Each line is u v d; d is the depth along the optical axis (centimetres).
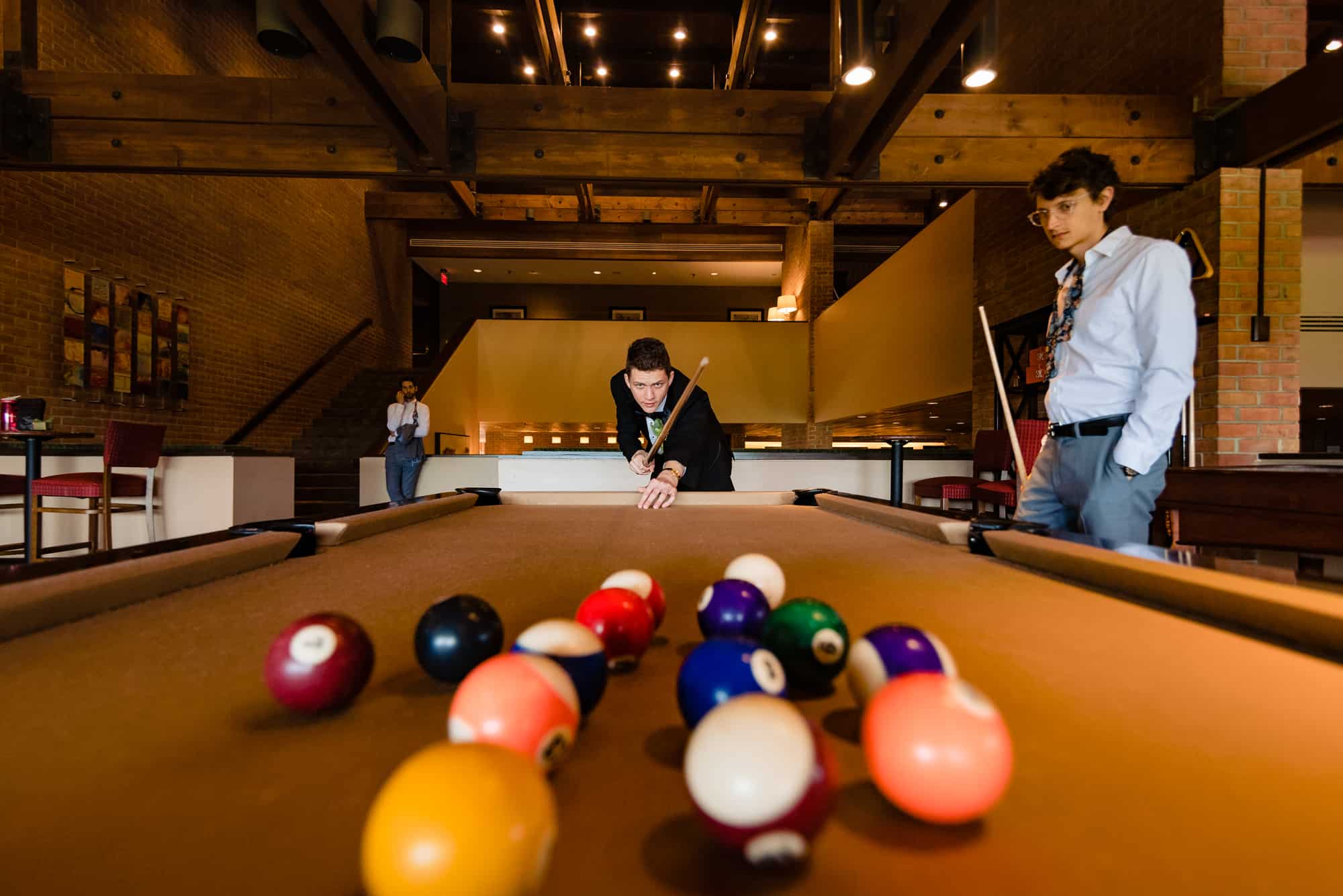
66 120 338
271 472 412
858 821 34
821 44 694
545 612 76
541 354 915
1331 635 58
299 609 77
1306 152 308
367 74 296
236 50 575
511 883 25
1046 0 453
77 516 377
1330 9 520
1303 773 38
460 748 29
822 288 905
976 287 517
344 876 29
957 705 33
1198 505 212
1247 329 322
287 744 43
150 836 32
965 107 353
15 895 28
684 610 80
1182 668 56
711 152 358
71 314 424
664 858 31
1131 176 341
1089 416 160
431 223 988
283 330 673
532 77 731
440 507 173
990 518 129
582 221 899
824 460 448
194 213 541
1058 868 30
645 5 638
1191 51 340
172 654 61
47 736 44
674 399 251
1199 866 30
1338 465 293
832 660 51
